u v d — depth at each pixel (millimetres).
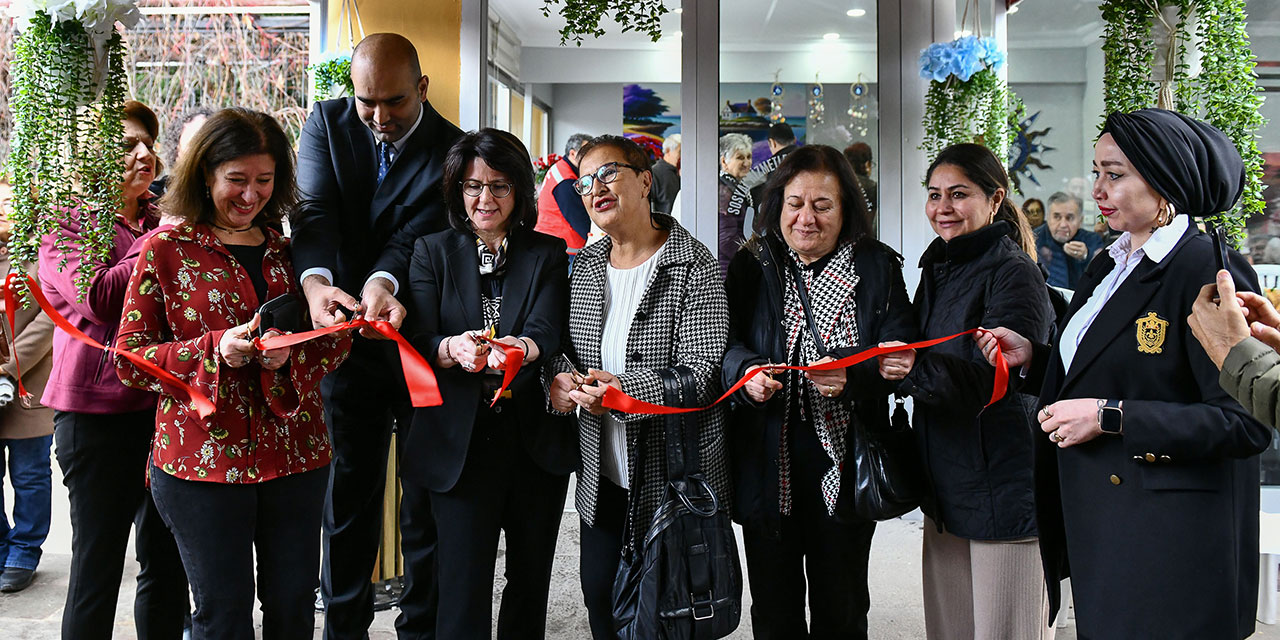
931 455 2139
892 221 4129
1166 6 2580
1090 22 3805
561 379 2154
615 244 2314
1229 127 2447
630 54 6879
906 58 4082
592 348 2252
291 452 2035
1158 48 2633
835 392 2070
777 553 2242
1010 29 3920
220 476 1926
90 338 2102
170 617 2371
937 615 2281
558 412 2201
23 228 2289
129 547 3787
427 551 2586
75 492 2273
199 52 7055
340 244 2549
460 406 2164
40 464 3385
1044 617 2146
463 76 3941
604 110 7012
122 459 2289
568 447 2258
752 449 2227
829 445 2158
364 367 2562
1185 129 1668
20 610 3141
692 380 2121
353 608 2611
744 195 4234
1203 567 1606
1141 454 1629
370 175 2609
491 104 4418
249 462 1962
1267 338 1353
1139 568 1641
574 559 3760
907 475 2131
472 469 2170
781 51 4176
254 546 2084
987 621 2088
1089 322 1809
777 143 4219
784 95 4199
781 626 2260
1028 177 3979
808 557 2256
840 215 2225
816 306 2221
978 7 3912
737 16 4180
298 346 2029
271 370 1972
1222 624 1600
